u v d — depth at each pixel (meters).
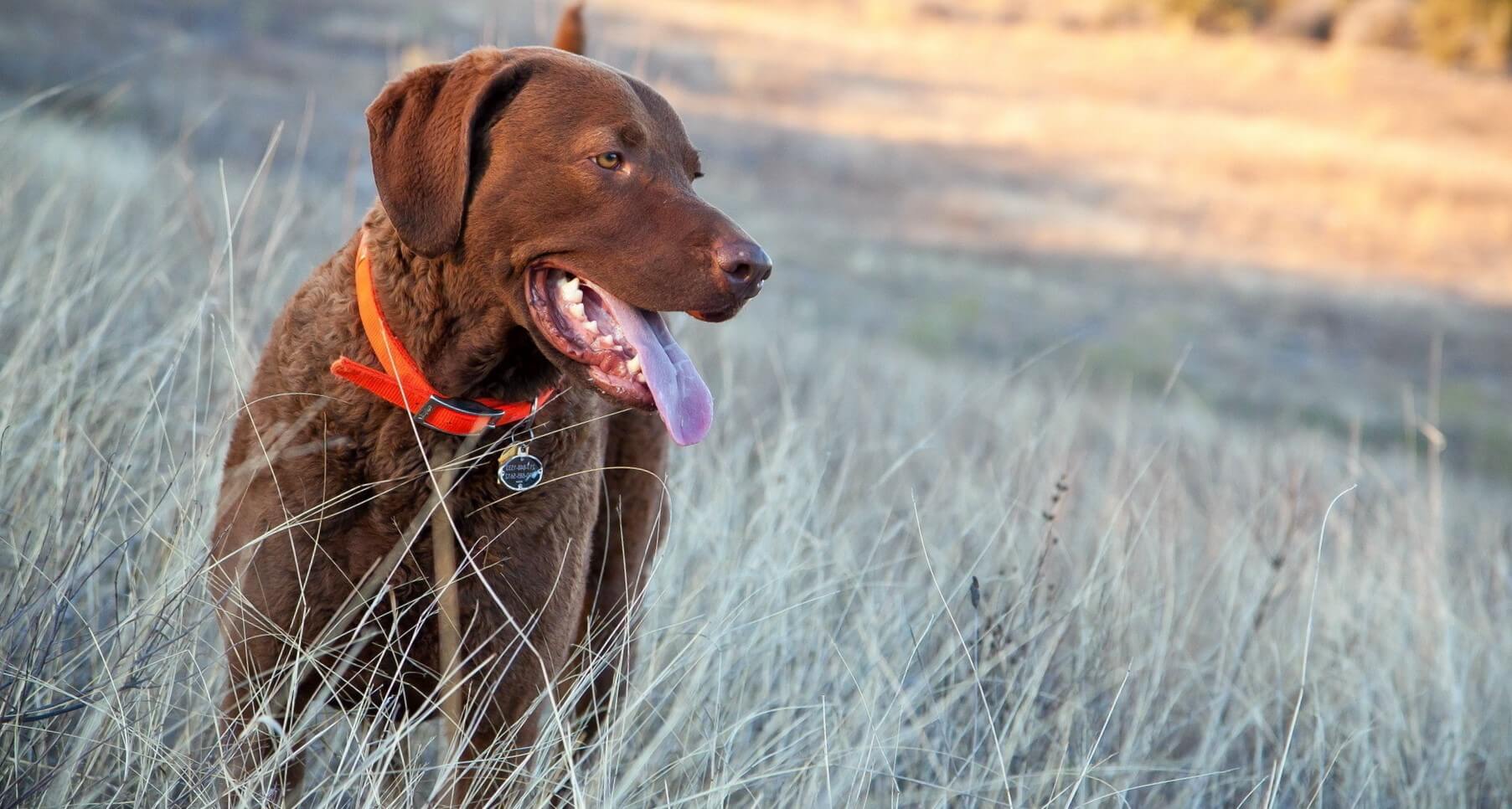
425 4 27.73
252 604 3.76
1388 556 6.53
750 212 25.22
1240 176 36.25
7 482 4.20
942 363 17.08
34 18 21.53
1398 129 44.59
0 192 6.13
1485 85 52.75
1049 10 58.34
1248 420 17.97
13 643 3.53
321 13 28.12
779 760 4.12
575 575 4.11
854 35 46.94
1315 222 32.84
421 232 3.74
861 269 22.75
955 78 43.44
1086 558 6.30
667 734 4.02
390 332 3.85
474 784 3.80
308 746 3.88
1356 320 25.47
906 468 7.62
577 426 4.10
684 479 5.98
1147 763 4.82
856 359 12.16
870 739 4.17
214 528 4.04
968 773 4.59
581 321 3.91
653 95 4.09
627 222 3.80
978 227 28.16
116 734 3.53
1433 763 5.18
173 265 6.38
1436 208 35.31
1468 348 25.03
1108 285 25.23
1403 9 59.28
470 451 3.86
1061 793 4.27
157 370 5.21
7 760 3.34
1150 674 5.15
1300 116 45.00
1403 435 18.89
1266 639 5.64
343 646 3.82
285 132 18.81
